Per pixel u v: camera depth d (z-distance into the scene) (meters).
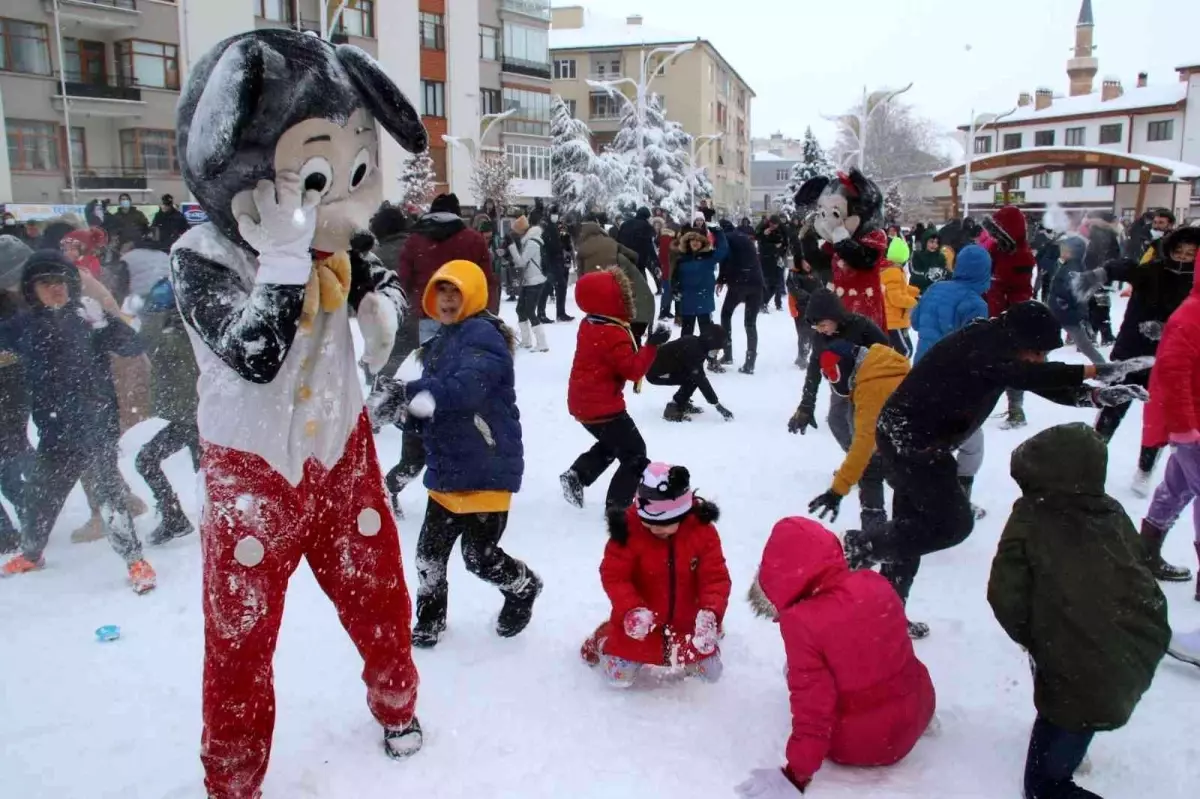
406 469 5.73
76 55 33.12
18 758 3.31
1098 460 3.05
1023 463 3.12
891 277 8.42
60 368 4.79
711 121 69.75
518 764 3.28
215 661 2.84
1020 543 3.08
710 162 69.50
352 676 3.91
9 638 4.28
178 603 4.68
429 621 4.16
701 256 10.84
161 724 3.55
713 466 7.11
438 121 40.62
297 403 2.93
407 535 5.60
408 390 3.94
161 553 5.37
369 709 3.59
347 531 3.12
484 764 3.28
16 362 4.85
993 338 3.79
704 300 10.91
